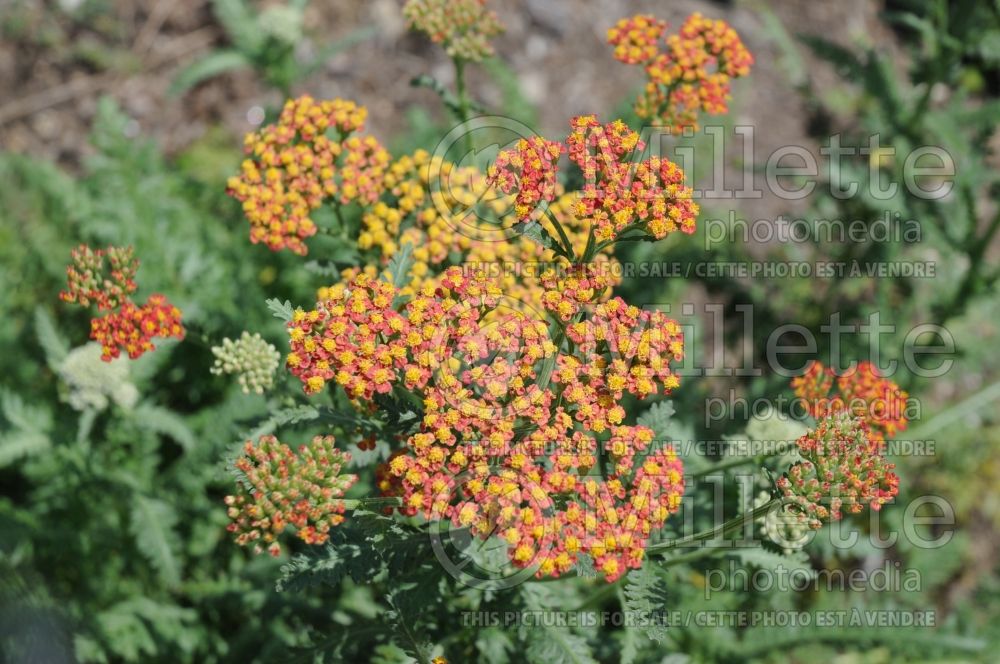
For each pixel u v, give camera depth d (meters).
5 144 0.80
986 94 0.88
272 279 0.69
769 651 0.64
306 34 0.85
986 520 0.75
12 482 0.70
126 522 0.65
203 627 0.64
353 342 0.50
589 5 0.89
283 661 0.55
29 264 0.71
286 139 0.55
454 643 0.56
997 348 0.71
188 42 0.86
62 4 0.85
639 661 0.60
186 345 0.69
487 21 0.58
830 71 0.88
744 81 0.85
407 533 0.52
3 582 0.61
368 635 0.55
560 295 0.50
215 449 0.64
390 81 0.84
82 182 0.74
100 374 0.61
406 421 0.51
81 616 0.63
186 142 0.82
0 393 0.67
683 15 0.89
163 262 0.67
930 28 0.69
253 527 0.50
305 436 0.63
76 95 0.83
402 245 0.54
